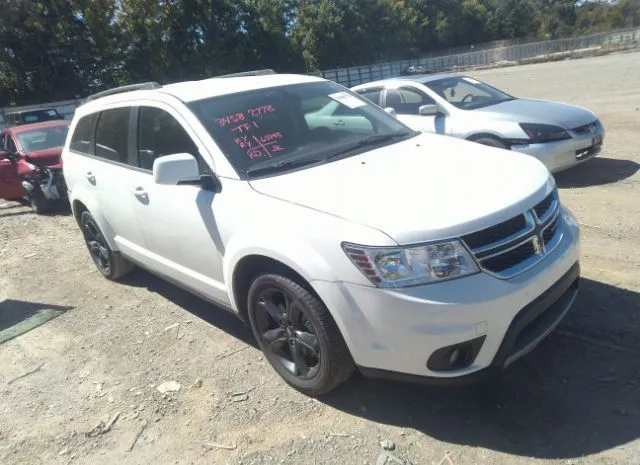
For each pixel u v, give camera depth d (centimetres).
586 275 432
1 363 420
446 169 326
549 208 305
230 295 353
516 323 268
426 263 258
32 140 994
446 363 267
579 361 328
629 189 646
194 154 366
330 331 290
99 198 480
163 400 344
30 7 3306
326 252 277
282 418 313
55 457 308
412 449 277
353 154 366
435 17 6938
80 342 436
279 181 328
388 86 818
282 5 4812
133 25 3791
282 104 400
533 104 754
